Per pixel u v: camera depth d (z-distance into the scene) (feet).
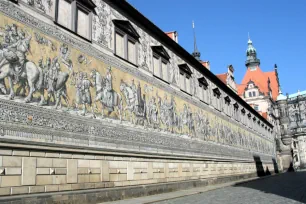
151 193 69.10
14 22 44.96
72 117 52.31
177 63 96.78
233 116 148.05
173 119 87.66
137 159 67.87
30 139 44.42
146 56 79.15
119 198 58.65
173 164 82.89
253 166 167.53
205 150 106.11
